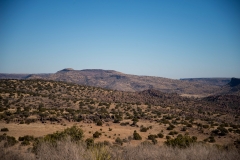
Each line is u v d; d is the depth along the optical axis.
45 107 61.31
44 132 34.69
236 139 35.06
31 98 69.44
